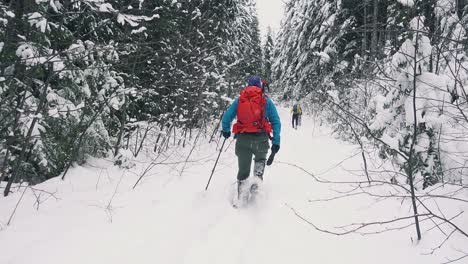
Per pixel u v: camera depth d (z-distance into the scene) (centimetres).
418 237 302
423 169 440
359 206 391
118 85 558
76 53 468
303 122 1994
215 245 310
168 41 824
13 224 340
